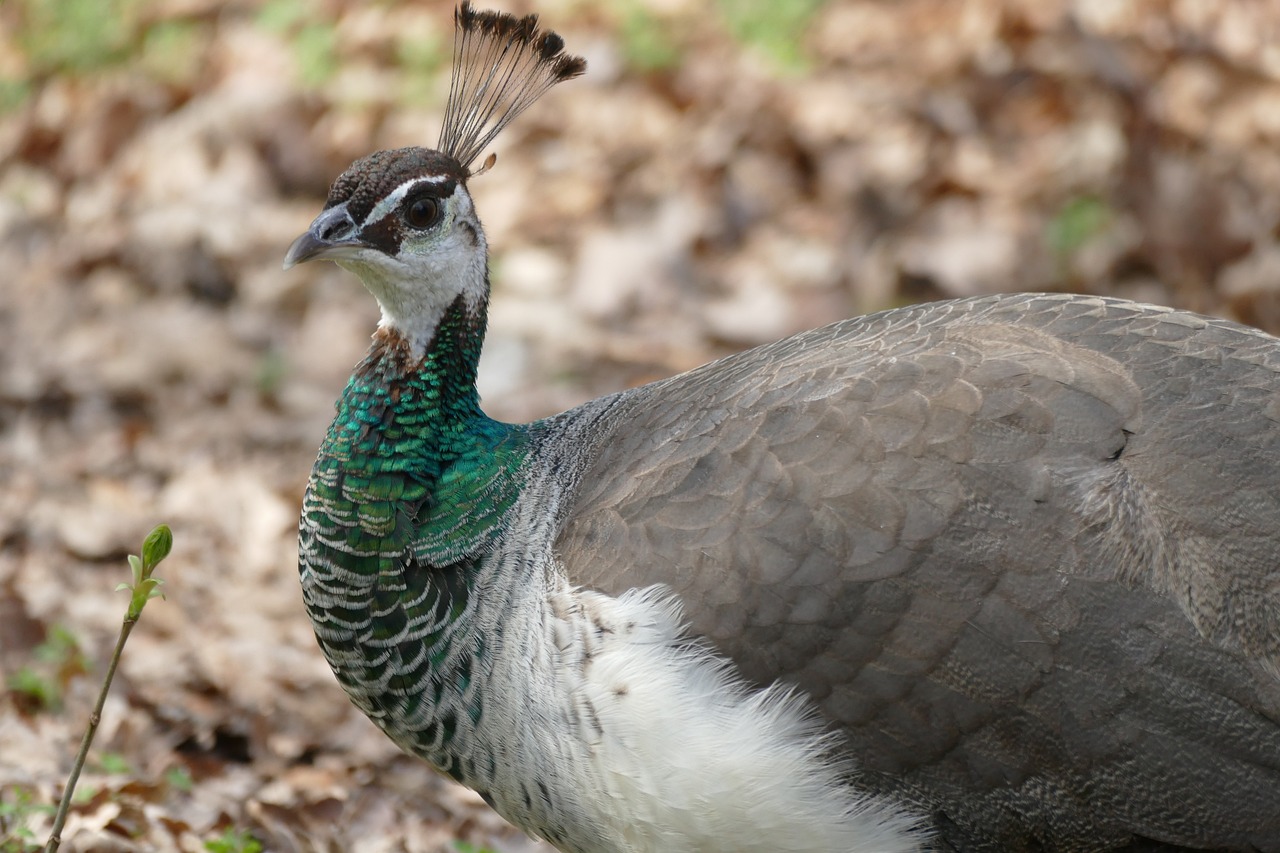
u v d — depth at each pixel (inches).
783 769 304.7
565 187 741.3
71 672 459.5
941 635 299.4
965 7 815.1
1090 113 742.5
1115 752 296.2
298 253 337.4
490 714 326.3
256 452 608.1
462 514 336.8
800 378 326.6
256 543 548.7
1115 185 713.0
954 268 676.7
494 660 324.5
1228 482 301.1
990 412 309.0
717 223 716.7
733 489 313.9
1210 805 294.7
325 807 414.0
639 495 322.3
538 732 319.9
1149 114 741.3
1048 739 298.0
